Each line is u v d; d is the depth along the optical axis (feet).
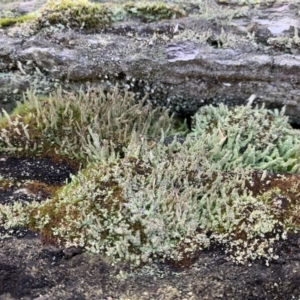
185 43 0.98
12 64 1.01
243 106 0.97
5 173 0.86
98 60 0.98
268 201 0.78
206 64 0.96
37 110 0.92
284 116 0.97
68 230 0.74
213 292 0.71
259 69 0.96
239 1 1.07
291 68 0.95
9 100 1.05
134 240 0.71
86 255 0.72
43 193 0.81
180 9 1.05
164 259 0.72
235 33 1.00
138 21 1.03
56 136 0.91
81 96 0.95
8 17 1.07
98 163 0.84
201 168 0.82
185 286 0.71
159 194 0.76
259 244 0.73
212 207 0.78
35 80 1.01
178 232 0.74
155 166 0.81
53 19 1.00
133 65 0.97
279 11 1.04
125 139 0.89
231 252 0.73
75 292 0.71
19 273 0.72
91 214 0.74
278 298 0.71
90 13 1.01
